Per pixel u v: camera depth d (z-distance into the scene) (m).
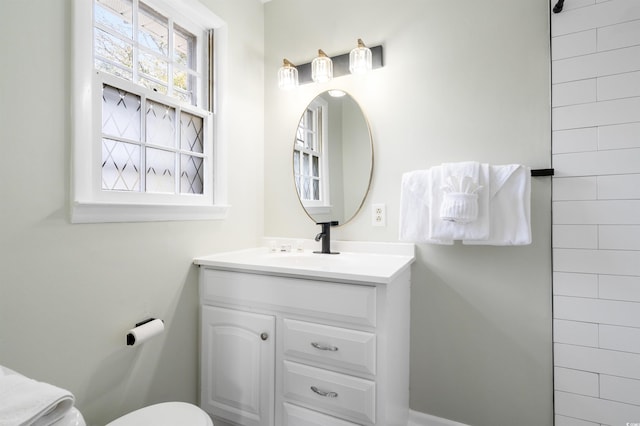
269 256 1.63
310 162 1.85
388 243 1.62
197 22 1.61
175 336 1.44
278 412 1.30
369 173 1.68
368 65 1.58
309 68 1.84
